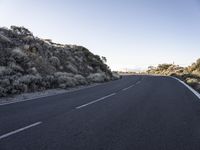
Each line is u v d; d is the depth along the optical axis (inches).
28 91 748.0
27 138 246.5
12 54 951.0
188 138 245.0
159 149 211.9
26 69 928.9
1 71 767.1
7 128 289.1
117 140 238.8
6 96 631.2
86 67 1625.2
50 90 820.0
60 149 212.2
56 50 1471.5
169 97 591.2
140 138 245.4
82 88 924.0
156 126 296.7
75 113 388.8
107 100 549.6
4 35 1170.6
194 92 710.5
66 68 1341.0
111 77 1797.5
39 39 1386.6
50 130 279.4
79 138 246.2
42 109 430.9
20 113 390.3
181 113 380.2
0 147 218.5
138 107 444.1
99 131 274.8
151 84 1094.4
